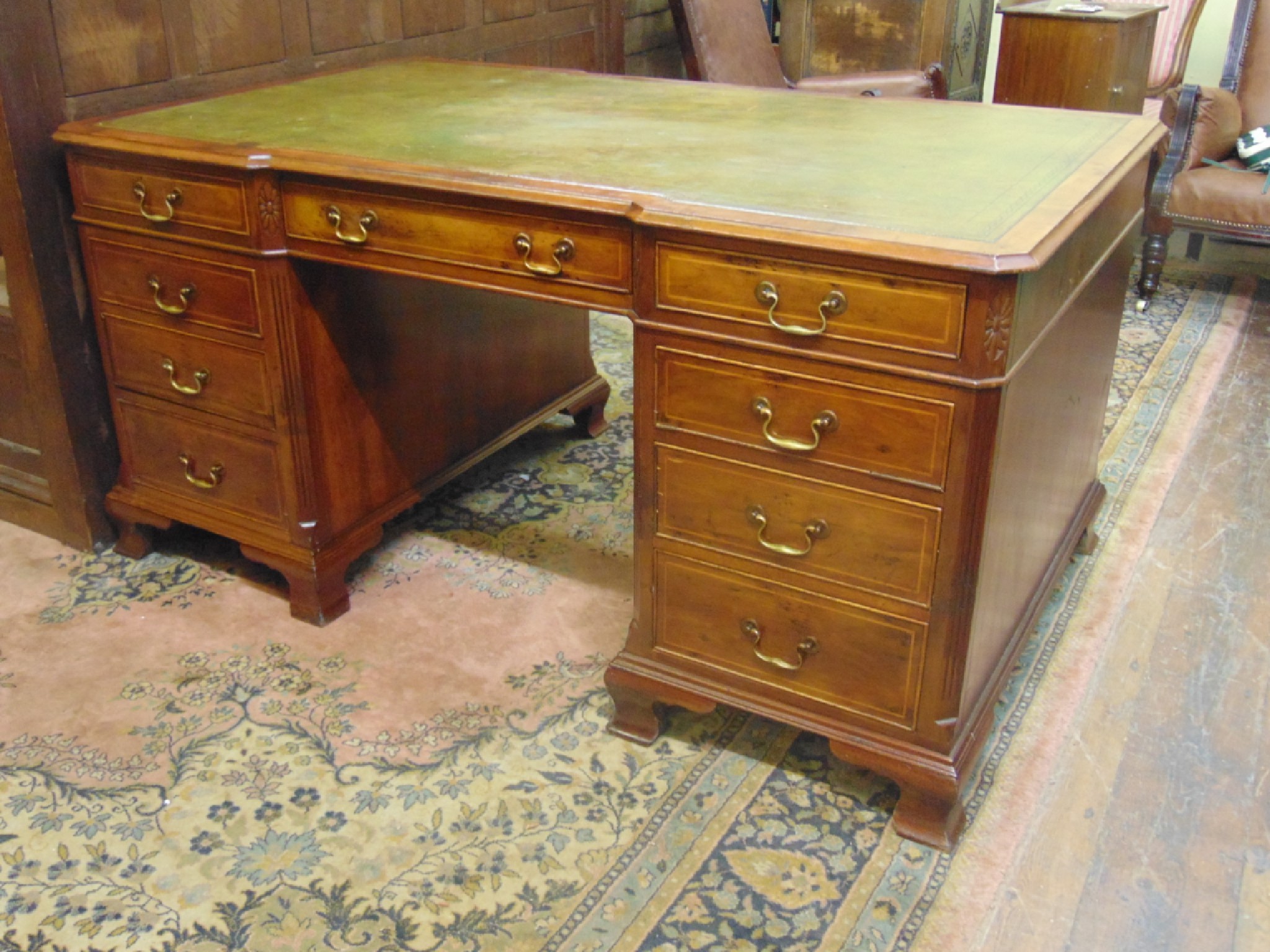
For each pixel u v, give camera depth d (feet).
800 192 5.67
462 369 8.80
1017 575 6.46
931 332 5.02
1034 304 5.23
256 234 6.84
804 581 5.90
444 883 5.82
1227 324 12.69
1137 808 6.23
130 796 6.39
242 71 8.57
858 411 5.36
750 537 5.96
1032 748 6.66
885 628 5.77
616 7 12.83
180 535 8.91
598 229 5.78
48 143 7.48
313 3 8.96
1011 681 7.19
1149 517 8.97
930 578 5.53
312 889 5.79
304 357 7.25
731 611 6.22
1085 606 7.93
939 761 5.85
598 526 9.05
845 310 5.17
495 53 11.09
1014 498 5.90
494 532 8.95
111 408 8.38
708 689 6.43
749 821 6.20
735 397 5.66
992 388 5.02
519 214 5.98
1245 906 5.62
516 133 6.97
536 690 7.21
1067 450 7.06
